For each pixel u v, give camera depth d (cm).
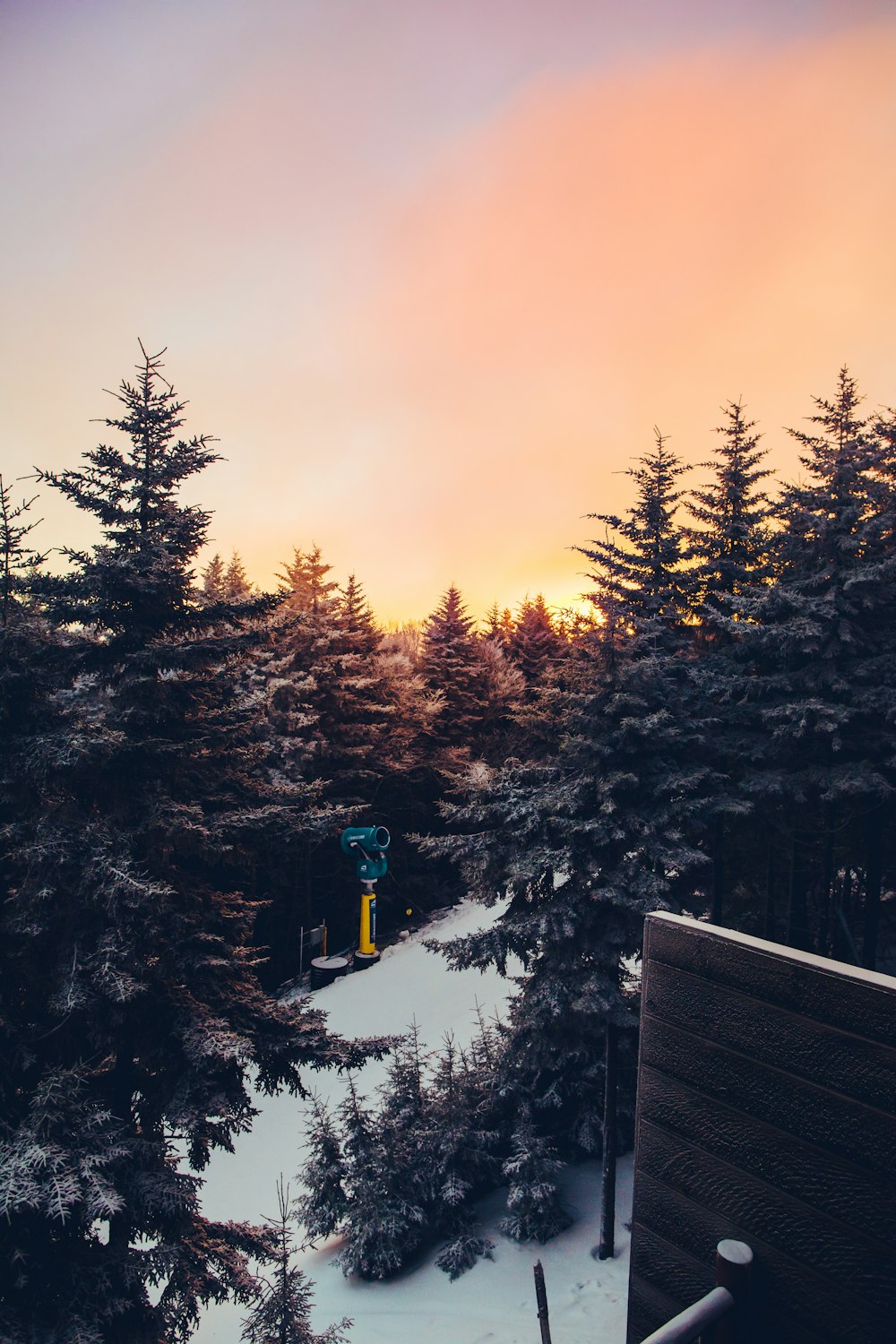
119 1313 691
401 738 2903
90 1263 703
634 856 1147
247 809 940
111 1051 834
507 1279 1075
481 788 1224
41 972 778
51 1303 673
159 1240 785
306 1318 973
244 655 977
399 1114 1259
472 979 2109
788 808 1405
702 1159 259
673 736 1136
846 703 1295
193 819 855
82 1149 673
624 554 1510
